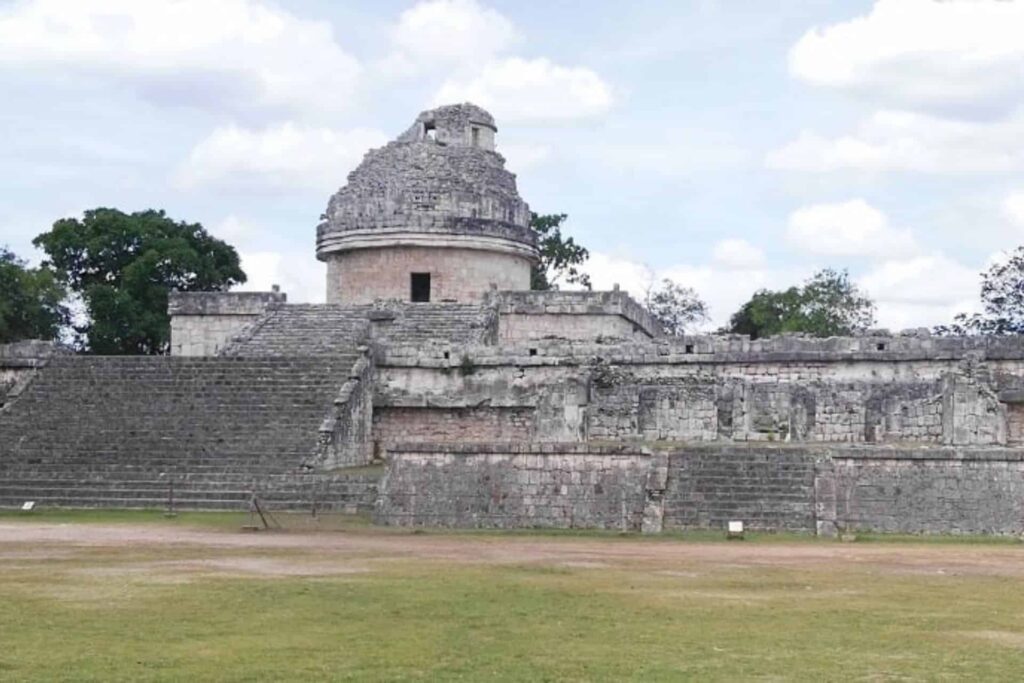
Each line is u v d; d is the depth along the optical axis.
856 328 68.62
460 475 27.84
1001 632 13.64
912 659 12.07
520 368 37.69
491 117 51.31
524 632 13.41
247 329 43.72
